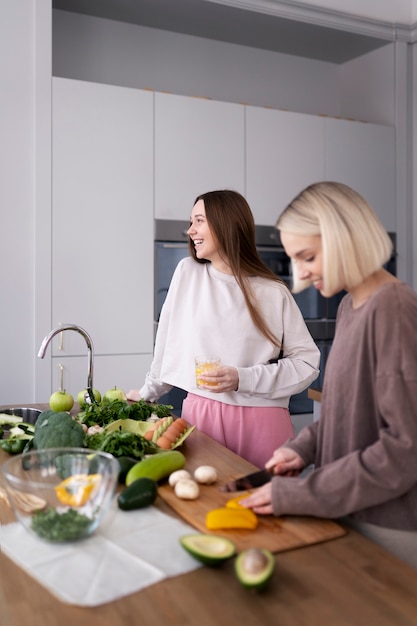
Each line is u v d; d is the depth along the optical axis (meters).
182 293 2.10
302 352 2.05
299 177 4.06
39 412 2.07
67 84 3.40
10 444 1.63
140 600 0.91
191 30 4.13
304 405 4.06
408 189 4.43
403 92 4.36
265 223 3.96
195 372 1.85
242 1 3.78
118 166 3.54
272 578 0.97
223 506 1.23
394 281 1.16
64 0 3.69
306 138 4.07
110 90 3.51
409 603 0.91
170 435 1.62
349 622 0.86
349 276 1.12
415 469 1.07
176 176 3.69
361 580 0.97
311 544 1.09
